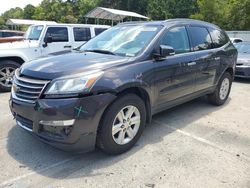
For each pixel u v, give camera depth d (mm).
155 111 4262
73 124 3154
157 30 4348
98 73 3344
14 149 3797
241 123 5043
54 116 3133
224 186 3098
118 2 56938
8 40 9867
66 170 3334
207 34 5473
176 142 4156
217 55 5512
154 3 50844
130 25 4816
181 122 5004
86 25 9172
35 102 3234
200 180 3197
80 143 3270
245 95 7258
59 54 4223
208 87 5480
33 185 3027
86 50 4500
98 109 3273
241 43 11070
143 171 3352
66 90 3168
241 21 35531
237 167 3490
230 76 6273
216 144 4121
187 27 4949
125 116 3676
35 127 3277
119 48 4250
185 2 50875
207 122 5043
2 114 5211
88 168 3387
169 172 3340
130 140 3811
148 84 3893
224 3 39562
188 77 4750
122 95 3594
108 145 3514
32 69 3494
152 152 3818
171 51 4047
